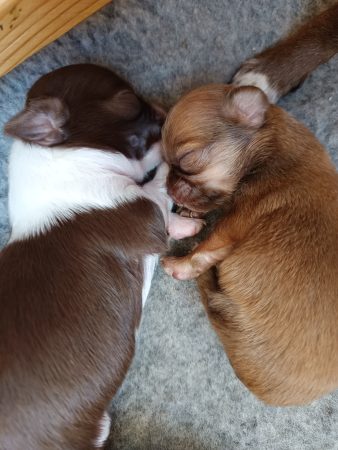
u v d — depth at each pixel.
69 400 0.15
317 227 0.16
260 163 0.17
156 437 0.20
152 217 0.16
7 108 0.20
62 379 0.15
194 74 0.20
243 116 0.16
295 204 0.16
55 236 0.15
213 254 0.17
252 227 0.16
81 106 0.16
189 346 0.20
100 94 0.16
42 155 0.16
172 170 0.17
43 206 0.16
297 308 0.16
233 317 0.17
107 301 0.16
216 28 0.19
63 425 0.15
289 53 0.19
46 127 0.15
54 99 0.14
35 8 0.16
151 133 0.17
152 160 0.17
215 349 0.20
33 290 0.15
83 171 0.16
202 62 0.20
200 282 0.19
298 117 0.20
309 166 0.16
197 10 0.19
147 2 0.19
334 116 0.20
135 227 0.16
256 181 0.17
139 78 0.20
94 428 0.16
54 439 0.15
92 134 0.16
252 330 0.16
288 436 0.20
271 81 0.19
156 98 0.20
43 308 0.15
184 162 0.16
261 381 0.17
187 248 0.20
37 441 0.15
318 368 0.16
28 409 0.15
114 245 0.16
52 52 0.19
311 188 0.16
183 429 0.20
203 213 0.19
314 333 0.16
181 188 0.17
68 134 0.16
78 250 0.15
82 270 0.15
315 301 0.16
